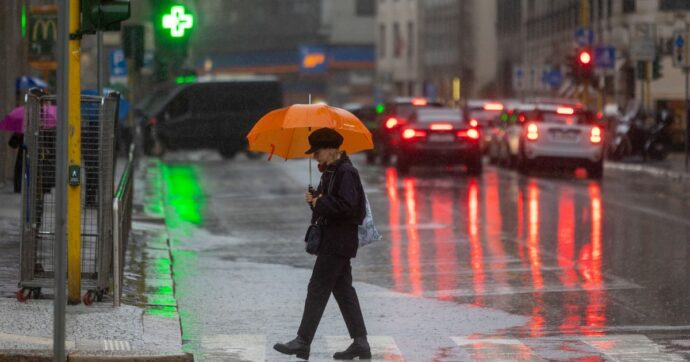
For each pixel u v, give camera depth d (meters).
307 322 18.75
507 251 32.50
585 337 20.70
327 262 18.69
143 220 40.31
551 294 25.44
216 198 51.25
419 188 54.88
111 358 17.62
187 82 88.00
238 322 22.36
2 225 35.25
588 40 90.25
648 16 108.75
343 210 18.45
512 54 165.38
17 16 54.94
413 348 19.88
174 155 96.06
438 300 24.81
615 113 86.69
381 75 187.38
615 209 44.22
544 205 45.94
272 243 35.22
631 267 29.30
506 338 20.72
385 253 32.28
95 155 23.11
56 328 15.52
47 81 63.62
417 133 64.62
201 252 33.03
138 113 88.25
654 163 77.19
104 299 23.12
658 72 82.44
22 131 41.94
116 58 69.69
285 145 19.89
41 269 22.64
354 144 19.75
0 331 19.41
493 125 77.94
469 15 183.50
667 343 20.11
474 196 50.31
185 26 53.06
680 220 40.16
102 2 20.97
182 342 20.23
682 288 26.05
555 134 63.88
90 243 23.05
